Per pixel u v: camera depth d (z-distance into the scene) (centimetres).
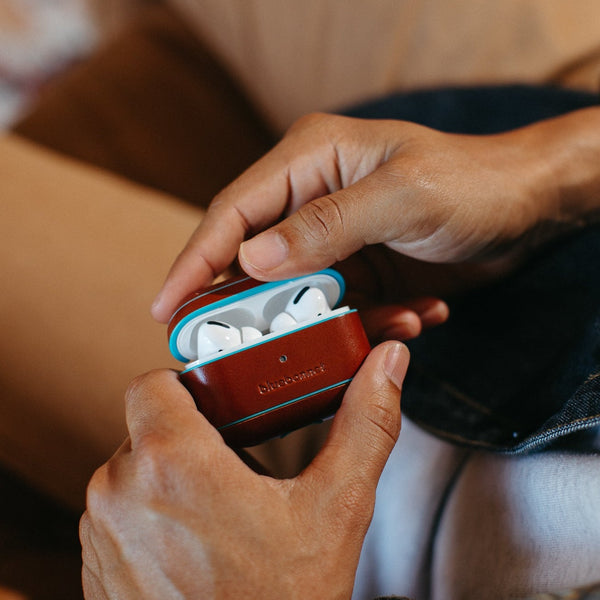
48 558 54
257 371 36
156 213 64
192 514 32
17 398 55
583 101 63
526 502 42
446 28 70
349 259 55
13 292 58
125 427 52
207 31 85
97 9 117
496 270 55
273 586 33
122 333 55
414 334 51
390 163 43
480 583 43
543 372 48
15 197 64
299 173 47
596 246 51
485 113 66
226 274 54
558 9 68
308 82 78
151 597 33
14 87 125
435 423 48
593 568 39
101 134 86
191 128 88
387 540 47
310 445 51
